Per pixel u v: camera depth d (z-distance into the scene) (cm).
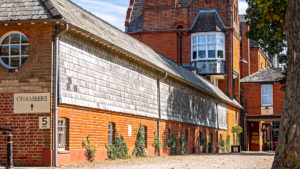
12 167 1354
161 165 1670
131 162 1839
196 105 3528
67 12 1766
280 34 2184
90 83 1831
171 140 2886
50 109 1565
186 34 4688
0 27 1647
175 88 3025
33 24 1616
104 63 1973
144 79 2464
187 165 1691
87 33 1744
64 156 1622
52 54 1588
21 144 1579
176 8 4734
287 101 907
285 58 3200
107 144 1983
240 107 4962
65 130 1661
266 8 1898
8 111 1603
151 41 4750
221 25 4678
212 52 4603
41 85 1583
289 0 927
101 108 1909
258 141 5284
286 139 897
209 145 3862
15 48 1647
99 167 1516
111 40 2023
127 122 2211
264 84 5088
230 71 4697
